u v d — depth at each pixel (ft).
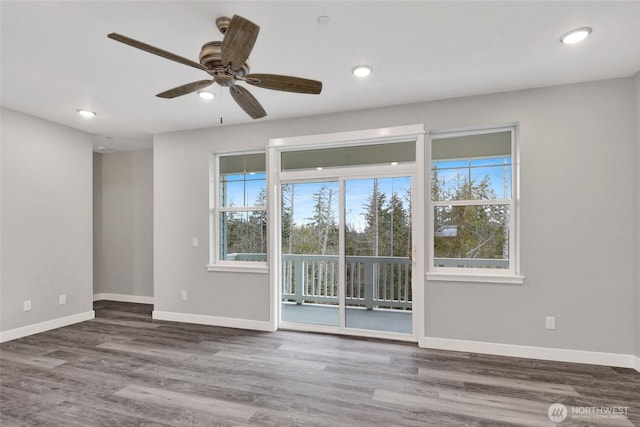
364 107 11.25
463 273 10.54
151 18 6.40
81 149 14.02
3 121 11.31
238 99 7.36
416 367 9.16
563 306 9.43
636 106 8.79
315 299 12.62
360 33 6.95
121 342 11.25
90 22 6.51
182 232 13.76
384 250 11.73
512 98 9.90
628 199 8.93
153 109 11.39
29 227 12.10
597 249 9.17
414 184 11.35
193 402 7.43
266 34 6.94
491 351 10.02
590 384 8.10
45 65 8.27
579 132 9.33
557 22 6.56
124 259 17.94
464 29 6.81
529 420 6.72
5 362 9.59
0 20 6.38
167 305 13.93
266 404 7.34
